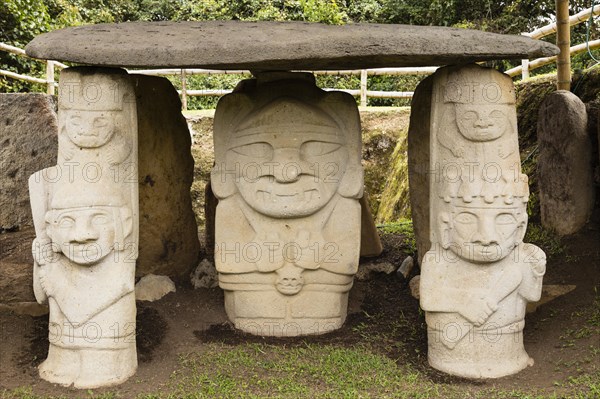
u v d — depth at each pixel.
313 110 4.30
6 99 6.38
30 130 6.36
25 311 4.50
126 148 3.71
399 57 3.62
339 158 4.36
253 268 4.34
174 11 12.80
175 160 5.00
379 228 6.46
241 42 3.49
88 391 3.56
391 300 4.89
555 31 6.35
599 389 3.45
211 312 4.63
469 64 3.74
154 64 3.47
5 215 6.19
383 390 3.59
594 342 3.97
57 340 3.72
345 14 11.38
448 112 3.79
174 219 5.02
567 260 4.96
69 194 3.60
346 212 4.37
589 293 4.54
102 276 3.68
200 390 3.59
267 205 4.27
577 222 5.27
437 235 3.85
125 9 12.79
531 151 6.02
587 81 5.79
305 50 3.44
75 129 3.60
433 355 3.89
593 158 5.31
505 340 3.80
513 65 10.55
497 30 10.47
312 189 4.29
